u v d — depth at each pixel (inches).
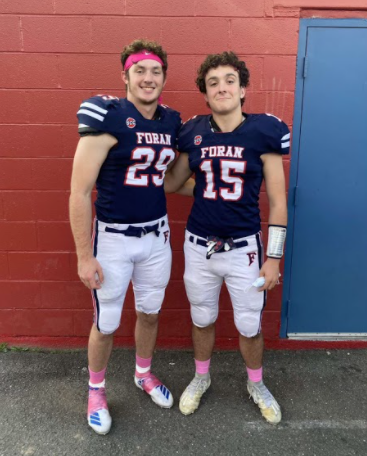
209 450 85.0
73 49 100.3
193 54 100.3
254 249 86.4
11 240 111.3
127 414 94.0
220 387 103.0
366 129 104.3
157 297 92.1
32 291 114.8
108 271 84.0
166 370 109.4
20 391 100.9
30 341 117.5
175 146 87.0
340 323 117.2
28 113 103.6
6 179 107.4
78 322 116.7
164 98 102.5
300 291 114.7
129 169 81.0
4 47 100.0
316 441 87.0
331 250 111.9
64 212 109.7
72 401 97.8
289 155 105.3
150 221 86.2
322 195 108.2
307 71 101.0
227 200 83.5
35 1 97.8
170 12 98.4
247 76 84.0
